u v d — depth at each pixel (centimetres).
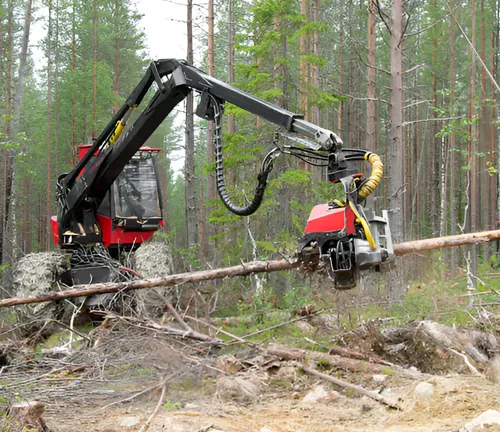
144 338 704
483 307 893
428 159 3641
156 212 1120
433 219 3067
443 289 1157
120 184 1104
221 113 775
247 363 685
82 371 709
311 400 570
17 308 971
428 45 2803
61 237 1083
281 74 1481
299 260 634
